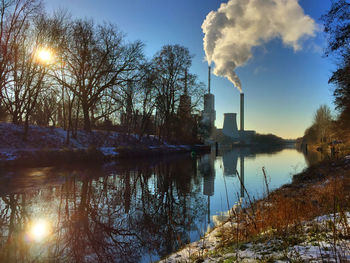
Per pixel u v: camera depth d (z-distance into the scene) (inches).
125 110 1384.1
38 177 550.0
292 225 173.3
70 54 1026.1
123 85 1201.4
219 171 791.1
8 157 669.9
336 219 156.3
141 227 267.1
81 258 191.3
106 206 350.3
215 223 279.4
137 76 1251.2
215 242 201.3
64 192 422.9
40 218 288.7
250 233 189.6
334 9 628.1
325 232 141.9
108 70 1140.5
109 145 1196.5
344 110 1103.6
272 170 826.8
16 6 809.5
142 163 972.6
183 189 493.7
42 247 214.2
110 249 210.4
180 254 182.7
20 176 550.0
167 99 1553.9
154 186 522.9
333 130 1638.8
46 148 823.7
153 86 1352.1
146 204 370.3
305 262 101.5
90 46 1059.3
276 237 152.9
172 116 1659.7
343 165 641.6
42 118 1314.0
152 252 203.3
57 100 1254.3
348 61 764.0
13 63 868.0
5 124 890.1
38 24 883.4
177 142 1988.2
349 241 120.6
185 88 1567.4
